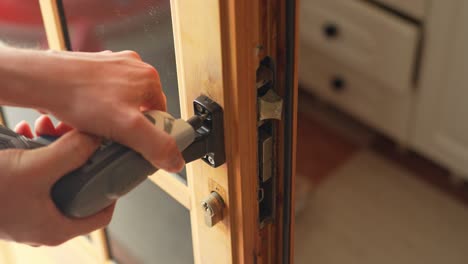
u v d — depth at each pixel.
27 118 1.18
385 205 1.91
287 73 0.71
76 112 0.64
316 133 2.14
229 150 0.74
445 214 1.88
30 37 1.04
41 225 0.65
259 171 0.79
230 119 0.72
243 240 0.82
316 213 1.90
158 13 0.79
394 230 1.84
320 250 1.80
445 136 1.83
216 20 0.65
